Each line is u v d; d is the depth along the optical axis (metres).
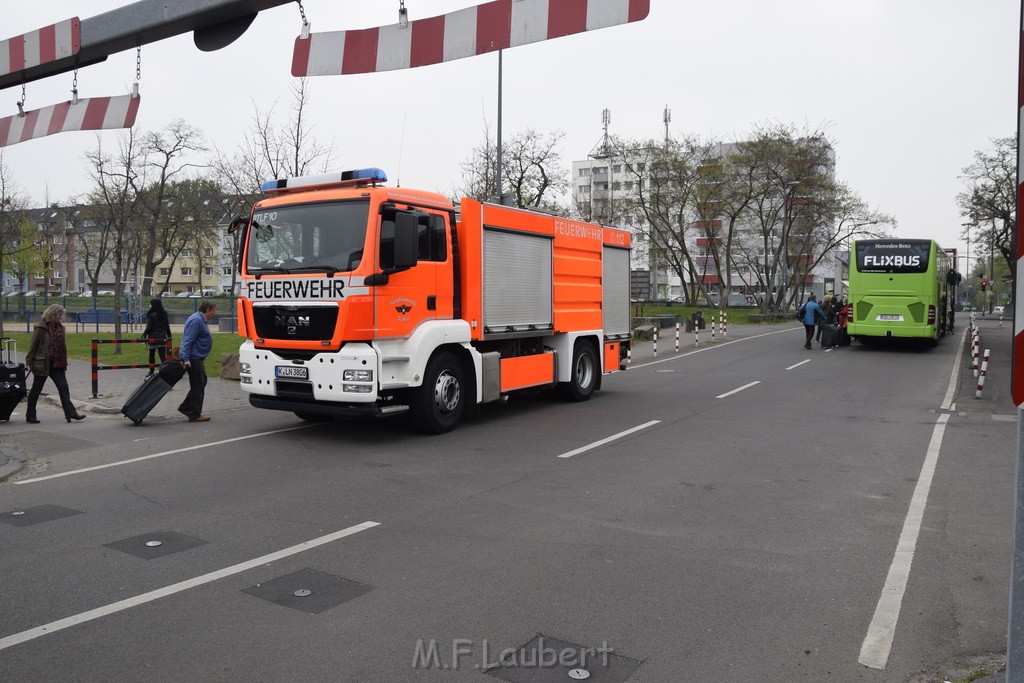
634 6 4.69
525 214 11.30
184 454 8.71
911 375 17.34
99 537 5.68
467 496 6.84
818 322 24.97
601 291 13.65
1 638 3.99
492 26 5.09
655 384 15.88
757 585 4.75
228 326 33.09
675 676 3.60
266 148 22.97
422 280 9.39
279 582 4.77
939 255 25.03
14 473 7.85
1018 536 2.44
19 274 42.22
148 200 31.98
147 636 4.00
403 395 9.56
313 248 9.02
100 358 19.84
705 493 6.97
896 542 5.61
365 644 3.91
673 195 47.75
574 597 4.55
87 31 5.99
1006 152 40.62
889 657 3.81
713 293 92.69
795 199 45.03
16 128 6.88
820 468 8.02
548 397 13.55
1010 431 10.26
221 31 5.64
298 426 10.52
